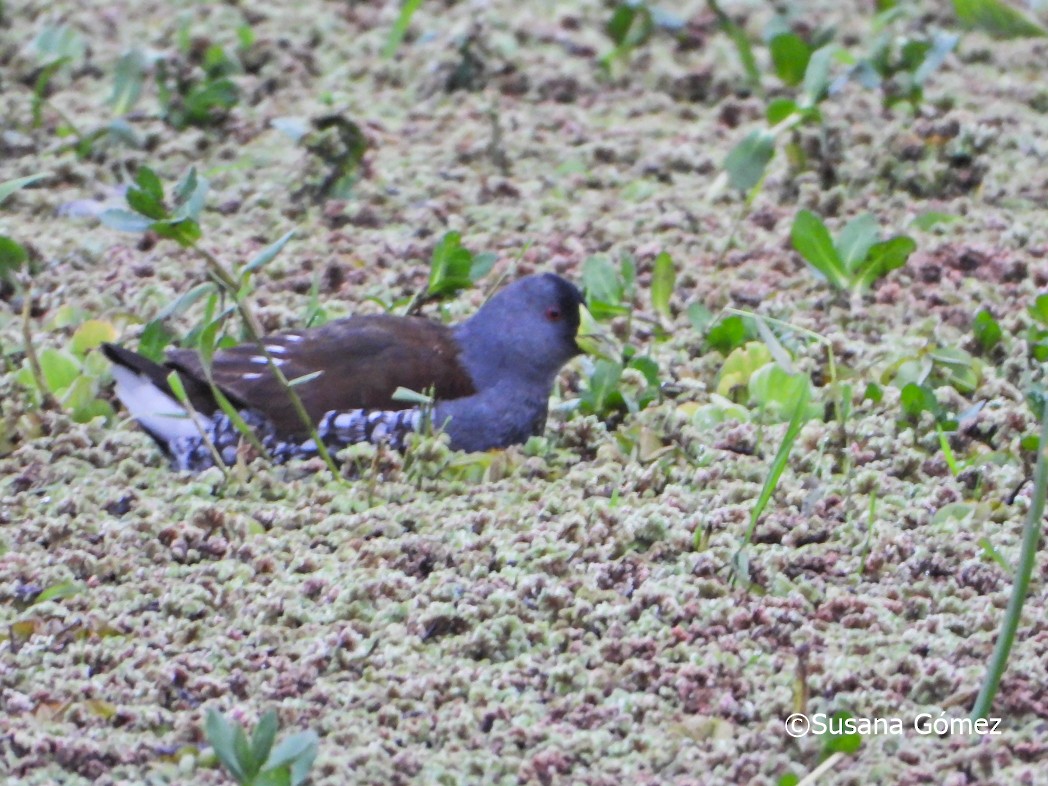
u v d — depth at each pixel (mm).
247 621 8641
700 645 8438
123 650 8344
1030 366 11594
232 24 17797
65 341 11984
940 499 9844
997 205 14367
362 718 7871
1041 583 8984
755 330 11961
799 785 7266
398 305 12312
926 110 15148
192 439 10422
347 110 16141
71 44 16578
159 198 10922
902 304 12672
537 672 8227
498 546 9273
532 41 17641
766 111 15875
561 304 10797
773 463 9445
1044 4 17000
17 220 14078
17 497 9930
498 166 15070
